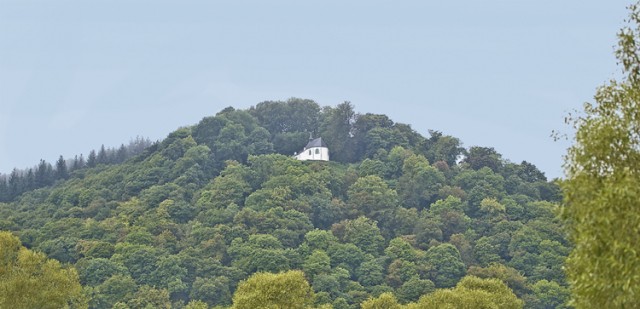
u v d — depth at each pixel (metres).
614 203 154.25
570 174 166.62
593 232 155.88
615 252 151.62
